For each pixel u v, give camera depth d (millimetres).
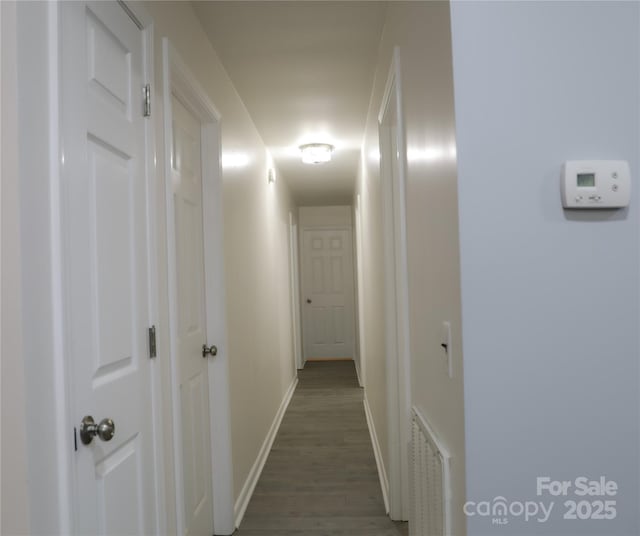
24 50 961
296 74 2771
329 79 2850
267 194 4168
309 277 7594
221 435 2418
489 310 1013
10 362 915
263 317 3760
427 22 1312
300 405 4992
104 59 1305
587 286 1019
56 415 1025
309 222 7555
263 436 3545
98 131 1250
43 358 987
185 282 2137
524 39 1031
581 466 1007
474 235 1017
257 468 3188
